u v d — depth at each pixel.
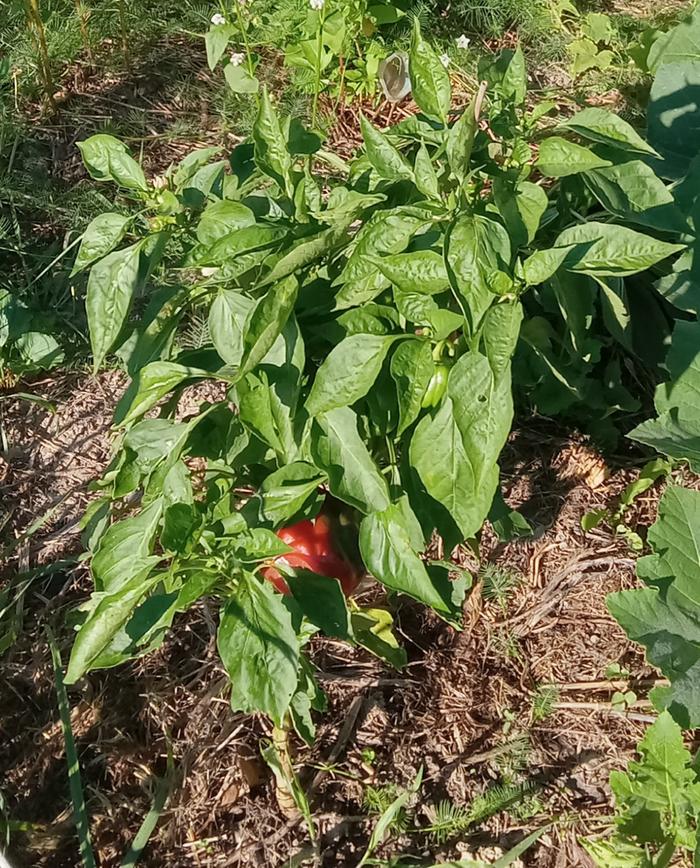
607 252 0.75
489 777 1.01
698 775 0.92
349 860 0.95
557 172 0.79
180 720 1.05
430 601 0.76
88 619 0.74
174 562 0.74
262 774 1.01
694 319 1.29
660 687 0.97
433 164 0.83
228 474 0.86
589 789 1.00
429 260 0.71
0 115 1.60
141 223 1.22
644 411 1.30
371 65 1.64
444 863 0.91
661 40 1.57
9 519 1.23
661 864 0.88
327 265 0.83
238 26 1.62
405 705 1.06
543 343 1.09
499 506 0.97
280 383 0.76
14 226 1.48
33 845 0.96
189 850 0.96
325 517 0.87
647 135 1.42
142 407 0.78
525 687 1.08
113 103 1.70
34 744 1.04
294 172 0.84
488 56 1.76
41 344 1.35
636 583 1.15
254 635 0.72
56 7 1.82
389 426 0.80
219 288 0.79
